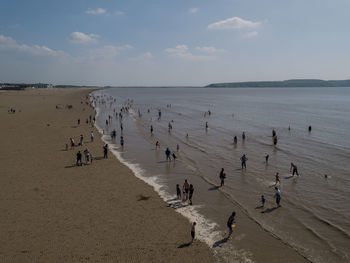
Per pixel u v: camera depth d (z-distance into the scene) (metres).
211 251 15.73
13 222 18.09
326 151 39.19
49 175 27.28
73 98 153.25
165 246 16.03
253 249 16.02
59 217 18.94
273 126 62.94
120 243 16.16
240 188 25.27
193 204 21.81
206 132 54.84
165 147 41.22
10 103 109.44
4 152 35.38
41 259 14.46
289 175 28.92
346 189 24.95
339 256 15.34
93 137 45.25
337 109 102.81
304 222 19.09
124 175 28.08
